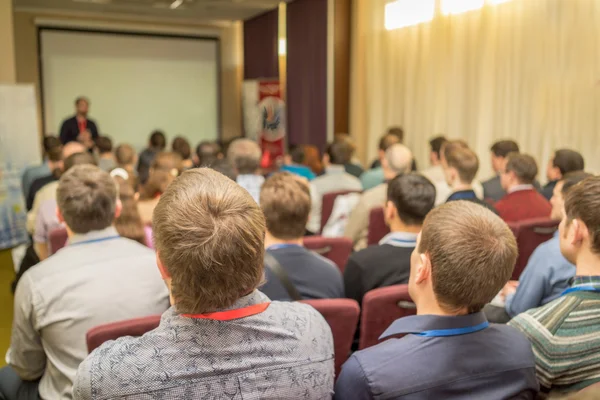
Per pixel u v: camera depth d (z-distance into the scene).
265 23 8.94
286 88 8.55
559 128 4.68
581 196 1.22
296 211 1.84
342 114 7.62
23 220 6.16
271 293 1.69
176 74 9.62
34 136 6.27
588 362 1.17
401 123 6.69
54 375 1.59
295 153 5.21
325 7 7.41
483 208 1.10
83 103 7.85
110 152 5.71
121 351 0.85
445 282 1.03
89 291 1.54
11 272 5.11
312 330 0.98
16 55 8.54
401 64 6.60
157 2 7.94
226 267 0.86
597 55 4.32
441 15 5.94
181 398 0.84
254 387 0.88
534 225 2.53
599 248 1.20
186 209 0.87
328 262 1.89
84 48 8.95
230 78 10.03
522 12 4.97
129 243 1.71
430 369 1.01
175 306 0.90
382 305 1.63
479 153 5.52
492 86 5.37
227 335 0.88
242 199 0.90
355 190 3.96
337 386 1.06
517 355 1.05
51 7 8.32
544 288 1.80
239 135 10.18
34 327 1.57
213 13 8.94
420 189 2.00
